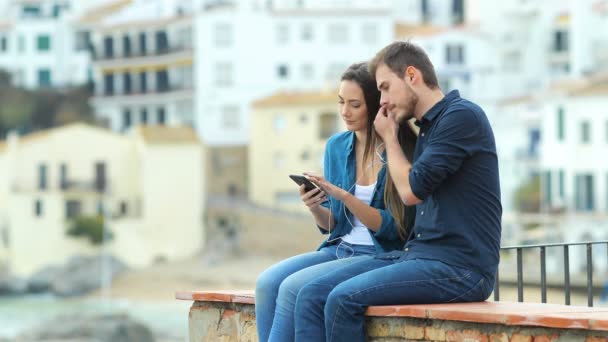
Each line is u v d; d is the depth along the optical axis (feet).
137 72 548.31
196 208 474.08
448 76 495.41
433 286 33.73
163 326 341.62
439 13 590.55
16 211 458.09
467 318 31.65
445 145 33.76
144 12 545.85
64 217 460.14
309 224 472.44
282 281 36.99
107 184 469.98
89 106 561.43
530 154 437.17
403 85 34.65
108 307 408.05
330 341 33.83
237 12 517.96
